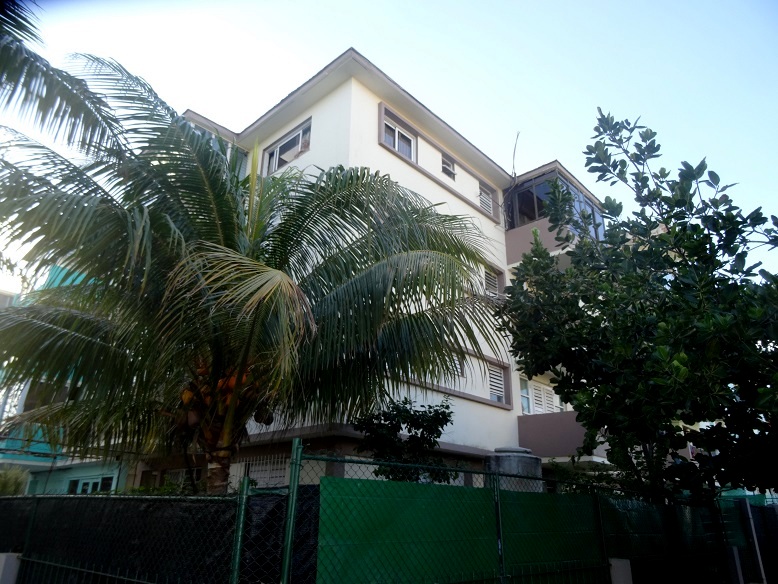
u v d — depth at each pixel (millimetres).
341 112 13125
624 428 7535
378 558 4574
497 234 16484
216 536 4500
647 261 8609
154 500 5191
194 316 6371
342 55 13094
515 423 14531
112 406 7395
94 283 6312
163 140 6461
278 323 6039
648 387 7105
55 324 7309
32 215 5340
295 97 13992
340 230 7379
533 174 17219
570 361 9078
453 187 15461
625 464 10250
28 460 18344
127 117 6332
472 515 5531
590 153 9141
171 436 8078
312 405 7742
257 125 15109
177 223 6555
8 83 5254
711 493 9586
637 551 7809
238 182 7582
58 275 7520
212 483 6543
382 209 7133
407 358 7547
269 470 11242
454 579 5133
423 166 14609
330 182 7172
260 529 4391
